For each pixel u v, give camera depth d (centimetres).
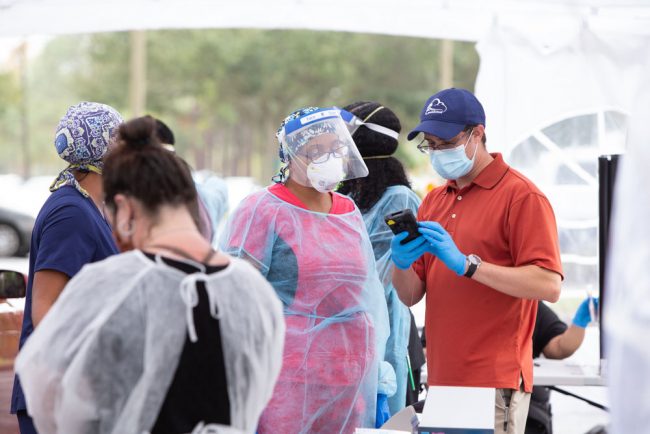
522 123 920
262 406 427
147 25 938
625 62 881
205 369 391
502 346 628
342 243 635
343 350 627
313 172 610
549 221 620
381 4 911
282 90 5244
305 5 938
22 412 571
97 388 383
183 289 390
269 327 418
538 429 809
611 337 360
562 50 909
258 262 619
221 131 7144
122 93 5519
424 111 650
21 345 582
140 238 407
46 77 7275
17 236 3173
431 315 660
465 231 642
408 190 750
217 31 5112
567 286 909
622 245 358
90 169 591
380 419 668
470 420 474
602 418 1130
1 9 900
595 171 905
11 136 7794
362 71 5341
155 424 385
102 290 387
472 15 946
